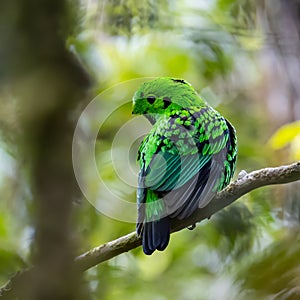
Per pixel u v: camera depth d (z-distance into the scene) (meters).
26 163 8.18
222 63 16.66
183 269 15.82
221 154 8.90
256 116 18.12
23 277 7.57
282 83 17.80
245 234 12.27
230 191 8.53
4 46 7.71
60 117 7.67
